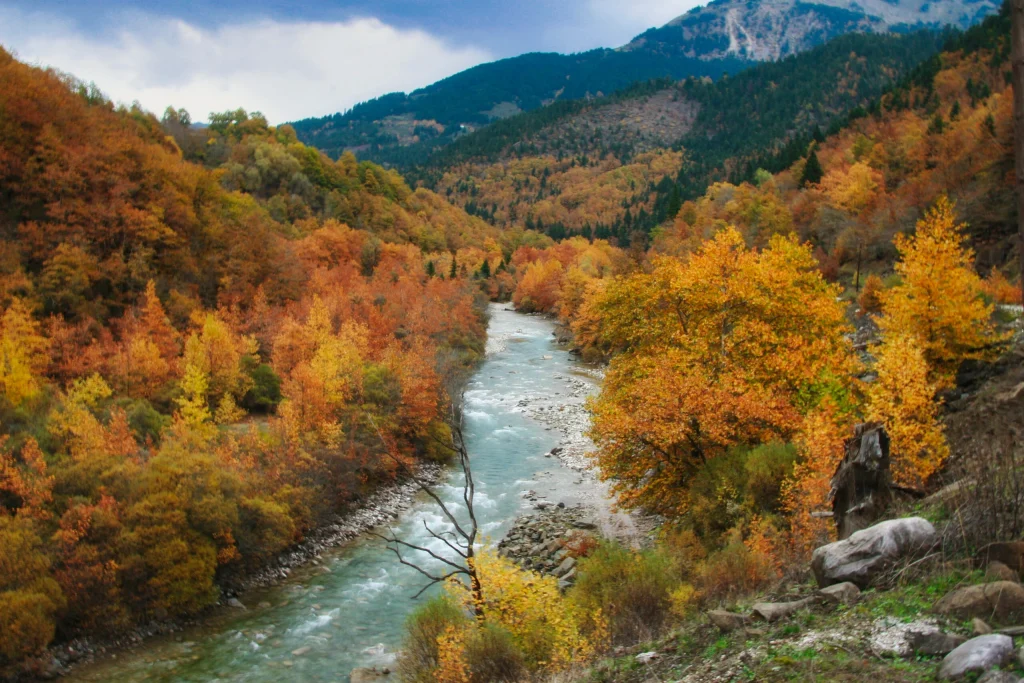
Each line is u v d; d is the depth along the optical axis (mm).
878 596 9523
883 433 15805
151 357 41688
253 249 65938
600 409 26625
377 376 42719
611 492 26312
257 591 26359
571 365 74062
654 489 25531
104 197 55594
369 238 129875
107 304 49938
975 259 48031
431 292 87438
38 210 52156
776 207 92875
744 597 12977
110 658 21672
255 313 57281
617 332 34344
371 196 165375
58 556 23156
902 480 15734
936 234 24703
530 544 28344
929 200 63688
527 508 33312
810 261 34562
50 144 54062
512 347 87000
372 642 22281
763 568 14570
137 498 25547
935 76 126312
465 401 55781
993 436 15188
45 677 20594
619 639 14219
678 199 137125
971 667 6848
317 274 77812
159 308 47250
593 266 121188
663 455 25656
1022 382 20547
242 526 27578
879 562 10195
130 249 55125
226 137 156000
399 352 52156
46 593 21891
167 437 32094
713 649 9695
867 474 15070
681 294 30828
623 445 25109
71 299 45750
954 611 8367
